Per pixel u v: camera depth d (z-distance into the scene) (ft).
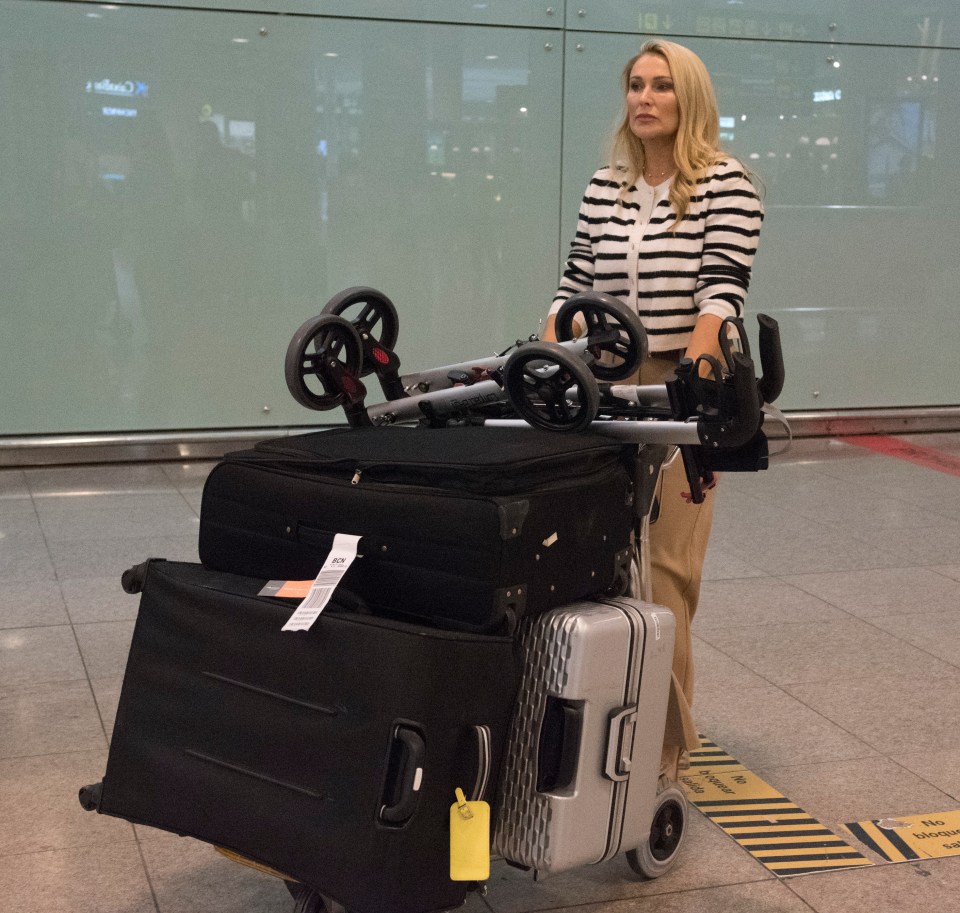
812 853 8.63
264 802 6.41
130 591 7.30
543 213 22.90
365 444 7.15
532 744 6.76
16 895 7.94
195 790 6.70
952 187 24.62
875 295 24.61
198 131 21.17
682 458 7.81
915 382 25.14
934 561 16.15
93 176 20.88
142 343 21.56
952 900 8.04
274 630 6.48
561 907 7.88
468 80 22.16
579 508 6.77
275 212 21.75
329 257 22.12
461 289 22.81
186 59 20.92
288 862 6.31
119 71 20.68
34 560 15.55
